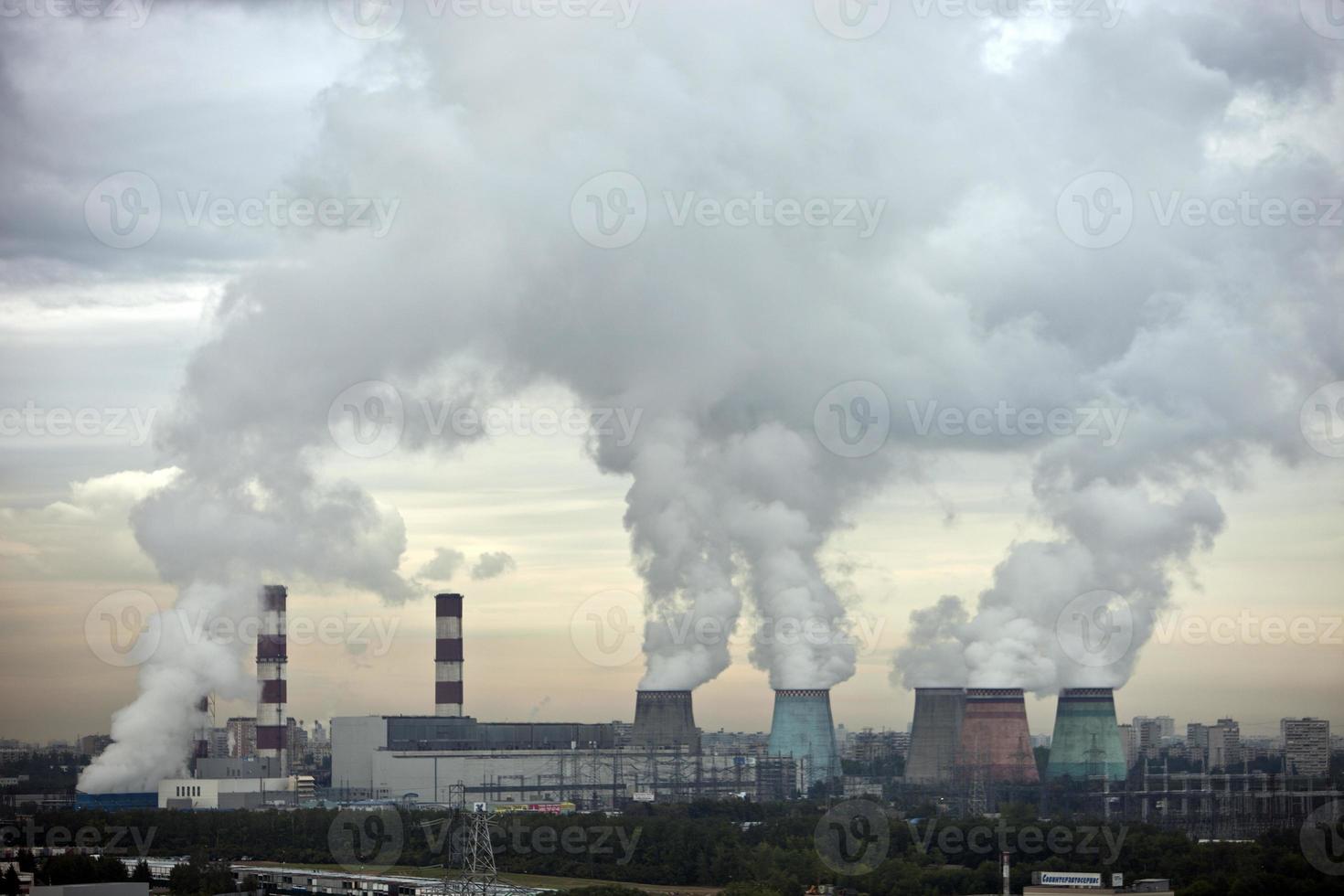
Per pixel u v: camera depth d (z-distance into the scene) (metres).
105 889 129.25
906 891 135.25
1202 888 132.00
